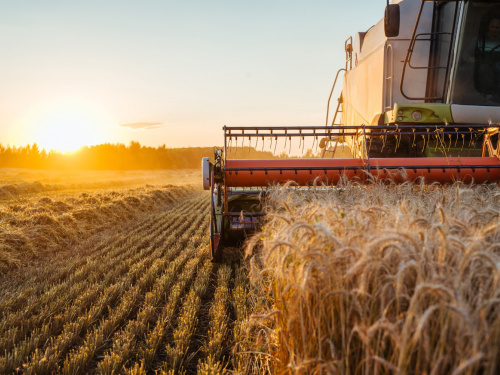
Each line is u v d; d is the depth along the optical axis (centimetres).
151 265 656
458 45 679
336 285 204
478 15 663
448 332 174
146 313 429
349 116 1044
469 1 658
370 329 163
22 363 330
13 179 3900
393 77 760
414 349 178
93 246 820
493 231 225
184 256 706
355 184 539
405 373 168
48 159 12531
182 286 525
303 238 224
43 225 845
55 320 405
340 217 261
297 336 235
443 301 156
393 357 183
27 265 661
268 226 321
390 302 178
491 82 688
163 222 1180
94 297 494
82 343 376
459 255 189
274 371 284
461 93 692
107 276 568
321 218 269
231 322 423
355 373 197
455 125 615
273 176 590
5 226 774
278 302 269
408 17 748
